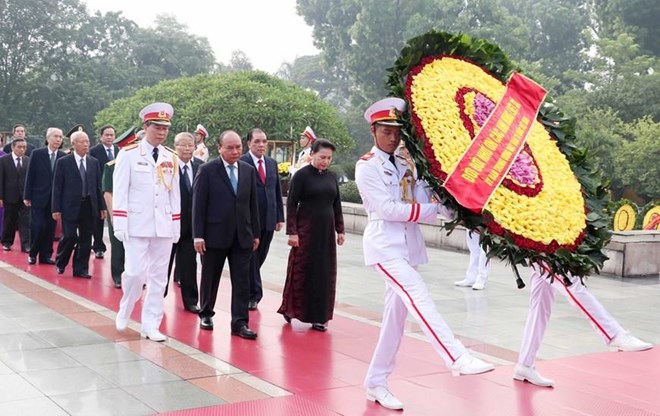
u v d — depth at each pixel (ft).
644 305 30.63
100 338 21.56
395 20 147.33
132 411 15.30
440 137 14.40
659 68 111.86
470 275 33.65
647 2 128.26
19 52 147.13
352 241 51.37
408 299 14.78
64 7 155.84
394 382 18.16
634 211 42.78
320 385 17.62
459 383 18.13
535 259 14.32
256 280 26.78
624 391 18.02
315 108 84.12
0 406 15.42
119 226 21.34
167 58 165.37
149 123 21.86
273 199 27.12
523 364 18.26
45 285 29.91
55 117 147.43
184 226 25.95
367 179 15.24
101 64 155.94
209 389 17.01
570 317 27.30
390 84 15.02
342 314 26.66
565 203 15.16
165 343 21.31
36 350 19.97
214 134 80.69
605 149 92.12
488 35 139.33
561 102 108.58
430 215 15.03
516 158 15.25
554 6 161.79
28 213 39.58
